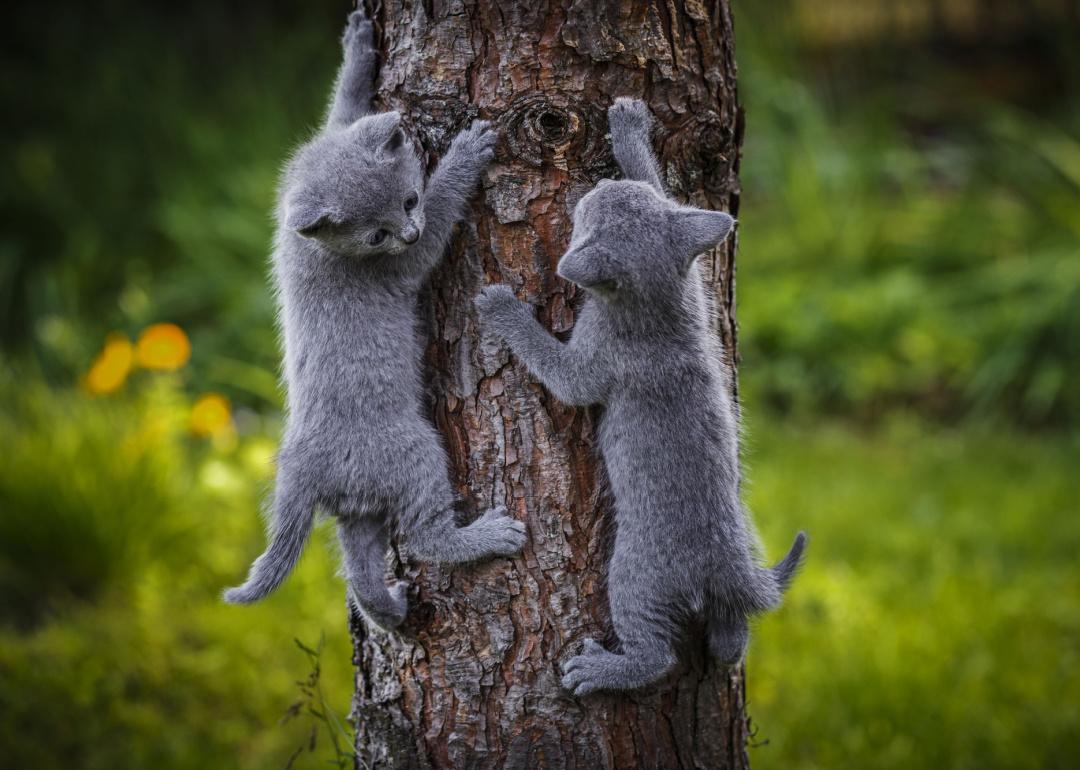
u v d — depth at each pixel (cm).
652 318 334
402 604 357
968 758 518
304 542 352
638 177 336
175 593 673
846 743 535
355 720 400
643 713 364
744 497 405
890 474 829
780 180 1162
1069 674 575
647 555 341
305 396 355
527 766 362
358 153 340
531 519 352
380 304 352
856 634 614
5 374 879
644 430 339
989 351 971
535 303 343
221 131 1255
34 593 680
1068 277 990
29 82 1353
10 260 1155
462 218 341
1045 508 764
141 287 1095
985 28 1389
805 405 960
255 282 1081
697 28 345
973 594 652
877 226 1102
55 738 552
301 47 1359
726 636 361
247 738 561
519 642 357
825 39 1379
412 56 344
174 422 777
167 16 1441
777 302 1025
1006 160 1148
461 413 353
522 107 332
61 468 697
